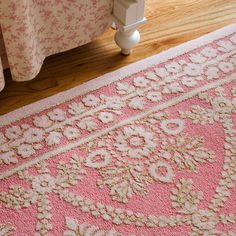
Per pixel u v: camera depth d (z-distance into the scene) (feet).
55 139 4.02
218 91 4.46
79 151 3.95
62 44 4.44
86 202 3.64
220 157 3.96
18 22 3.69
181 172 3.85
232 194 3.73
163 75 4.57
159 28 5.07
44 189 3.69
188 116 4.24
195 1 5.41
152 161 3.91
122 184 3.76
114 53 4.79
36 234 3.46
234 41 4.94
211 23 5.17
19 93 4.38
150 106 4.31
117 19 4.45
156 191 3.73
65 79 4.52
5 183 3.72
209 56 4.78
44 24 4.16
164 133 4.10
